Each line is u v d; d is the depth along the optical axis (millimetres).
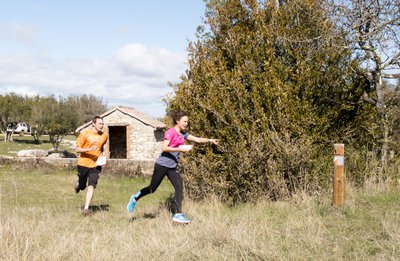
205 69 9828
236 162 9344
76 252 5500
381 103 10281
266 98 9289
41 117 38031
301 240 5801
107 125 30422
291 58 9914
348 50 9891
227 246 5551
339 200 7754
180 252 5484
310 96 9625
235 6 10359
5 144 44969
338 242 5688
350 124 10320
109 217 8516
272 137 8984
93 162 8961
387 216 6848
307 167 9203
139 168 20547
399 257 4965
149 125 29281
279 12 10023
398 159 10227
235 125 9242
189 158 9766
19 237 5871
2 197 11836
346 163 10047
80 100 54062
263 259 5043
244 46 9805
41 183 16438
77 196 12930
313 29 9984
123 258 5219
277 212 7820
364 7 9617
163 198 12164
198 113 9742
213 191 9625
